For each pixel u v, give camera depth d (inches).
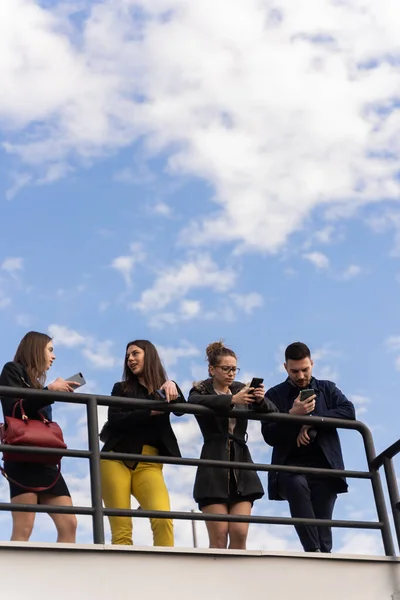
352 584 236.7
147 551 218.7
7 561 206.4
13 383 236.7
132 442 248.5
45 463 229.5
